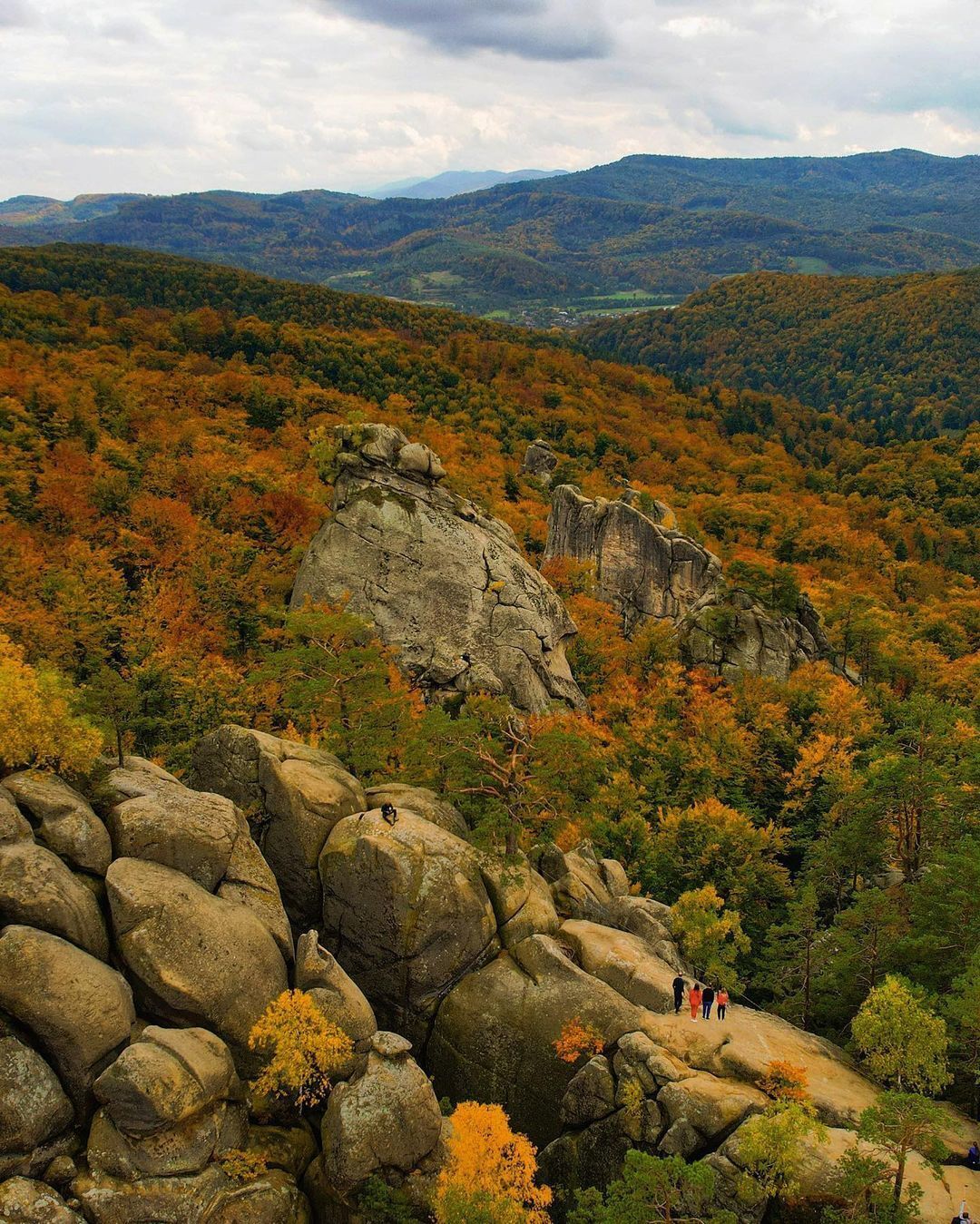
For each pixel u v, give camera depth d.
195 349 194.38
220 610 72.25
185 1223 24.98
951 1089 35.44
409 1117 28.36
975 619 122.62
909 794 49.66
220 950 29.14
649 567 108.62
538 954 36.28
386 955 35.75
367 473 77.50
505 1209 26.53
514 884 38.59
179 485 94.06
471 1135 28.14
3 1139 24.03
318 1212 28.09
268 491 94.38
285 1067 28.38
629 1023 33.78
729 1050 32.47
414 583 73.25
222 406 145.88
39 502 79.31
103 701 36.19
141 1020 28.00
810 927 43.53
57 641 58.31
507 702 52.28
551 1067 33.78
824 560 149.25
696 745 70.94
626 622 107.00
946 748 53.84
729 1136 28.86
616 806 59.97
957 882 40.22
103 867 29.59
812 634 98.12
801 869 61.94
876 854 50.97
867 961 41.50
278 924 32.38
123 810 31.08
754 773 72.94
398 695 51.97
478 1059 34.72
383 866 35.56
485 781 43.09
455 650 71.00
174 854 31.03
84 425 107.31
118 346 176.88
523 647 73.00
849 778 63.44
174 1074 25.64
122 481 88.25
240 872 33.00
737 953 48.09
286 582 79.12
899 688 98.12
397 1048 29.41
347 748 48.00
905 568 149.38
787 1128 26.47
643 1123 30.53
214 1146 26.64
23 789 29.62
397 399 183.38
